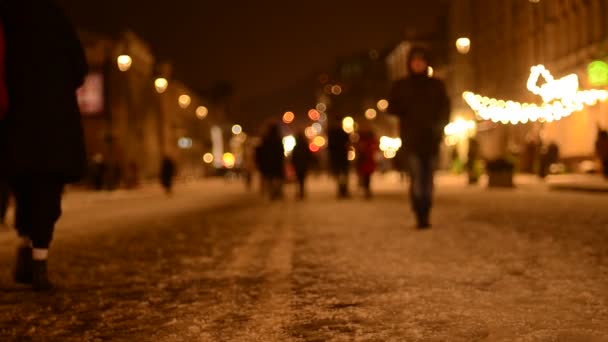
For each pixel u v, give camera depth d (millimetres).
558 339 4121
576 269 6637
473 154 31109
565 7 41594
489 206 16016
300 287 6188
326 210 16641
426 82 10703
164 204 24594
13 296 6062
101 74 52094
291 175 39750
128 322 5016
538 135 37594
